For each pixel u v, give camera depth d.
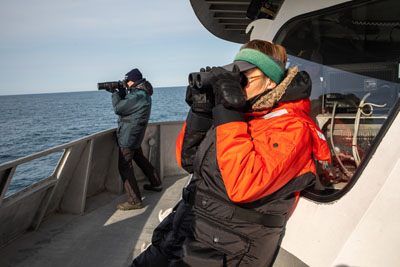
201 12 3.48
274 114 1.22
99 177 4.53
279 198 1.21
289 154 1.09
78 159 3.81
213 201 1.24
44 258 2.83
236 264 1.24
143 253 1.59
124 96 4.16
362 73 1.42
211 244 1.23
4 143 57.41
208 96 1.30
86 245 3.08
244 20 3.86
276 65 1.21
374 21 1.36
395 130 1.02
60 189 3.72
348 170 1.42
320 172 1.46
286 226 1.35
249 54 1.23
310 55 1.63
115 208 4.05
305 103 1.28
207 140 1.29
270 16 2.06
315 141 1.25
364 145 1.38
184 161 1.44
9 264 2.72
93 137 3.88
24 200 3.01
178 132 5.46
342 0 1.42
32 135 67.31
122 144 4.09
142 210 4.02
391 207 0.96
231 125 1.14
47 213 3.67
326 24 1.53
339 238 1.10
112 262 2.79
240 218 1.21
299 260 1.25
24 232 3.29
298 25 1.68
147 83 4.34
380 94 1.37
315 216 1.23
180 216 1.37
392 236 0.95
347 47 1.47
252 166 1.09
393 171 0.98
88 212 3.88
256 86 1.26
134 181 4.04
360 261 1.00
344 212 1.11
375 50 1.38
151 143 5.18
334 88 1.53
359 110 1.42
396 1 1.27
